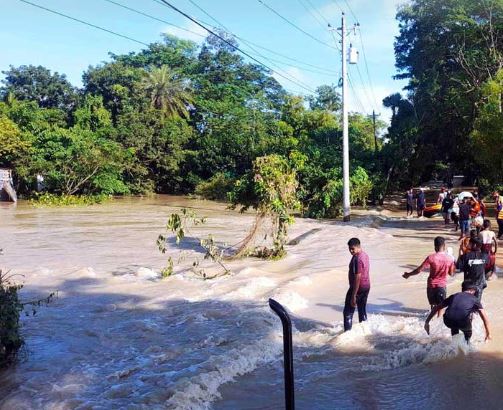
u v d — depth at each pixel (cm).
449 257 914
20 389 674
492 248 1188
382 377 696
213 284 1272
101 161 4591
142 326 941
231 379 704
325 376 707
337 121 6128
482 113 2878
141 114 5712
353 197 3144
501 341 803
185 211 1509
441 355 747
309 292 1193
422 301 1078
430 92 4184
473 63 3838
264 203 1642
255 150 5412
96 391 669
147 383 682
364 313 896
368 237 2105
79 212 3478
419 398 631
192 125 6850
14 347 785
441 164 5462
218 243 1984
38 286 1288
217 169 5638
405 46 4734
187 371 709
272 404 629
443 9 4122
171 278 1341
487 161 2878
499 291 1108
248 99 7350
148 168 5703
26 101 5903
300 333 896
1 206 4009
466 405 609
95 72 6869
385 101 4966
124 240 2103
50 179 4606
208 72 8025
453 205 2414
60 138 4659
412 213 3231
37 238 2172
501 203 1953
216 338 856
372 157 3978
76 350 830
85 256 1730
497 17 3891
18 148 4609
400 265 1491
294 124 5547
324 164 3288
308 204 3053
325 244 1925
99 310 1069
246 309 1032
